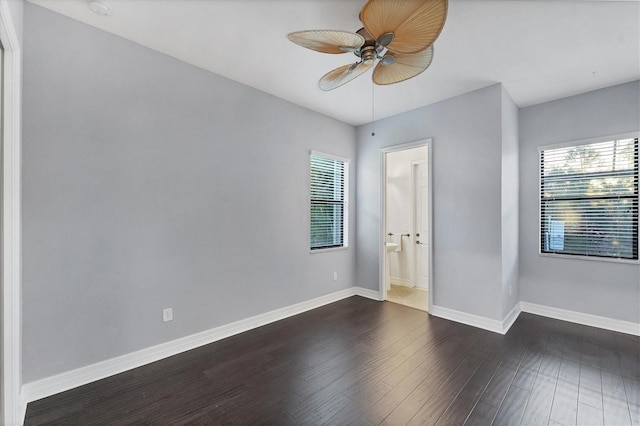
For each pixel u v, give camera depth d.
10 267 1.60
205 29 2.25
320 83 2.53
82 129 2.15
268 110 3.42
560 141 3.52
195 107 2.78
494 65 2.76
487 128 3.22
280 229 3.56
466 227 3.39
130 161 2.38
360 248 4.63
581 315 3.38
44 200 2.00
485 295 3.24
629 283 3.10
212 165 2.91
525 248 3.79
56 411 1.86
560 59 2.65
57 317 2.05
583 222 3.41
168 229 2.60
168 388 2.12
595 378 2.24
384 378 2.26
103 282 2.25
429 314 3.71
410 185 5.11
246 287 3.20
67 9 2.02
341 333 3.12
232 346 2.80
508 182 3.36
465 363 2.48
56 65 2.04
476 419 1.80
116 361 2.30
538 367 2.41
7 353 1.58
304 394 2.06
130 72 2.38
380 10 1.60
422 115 3.82
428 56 2.09
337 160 4.36
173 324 2.63
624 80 3.06
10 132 1.60
